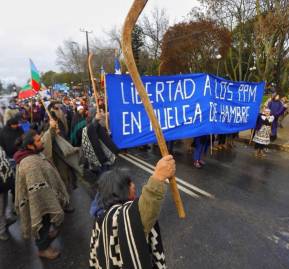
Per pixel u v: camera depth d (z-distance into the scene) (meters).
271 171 6.54
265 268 3.14
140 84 1.57
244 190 5.38
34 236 3.19
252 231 3.89
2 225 3.90
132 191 1.64
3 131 4.94
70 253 3.57
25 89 8.45
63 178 4.52
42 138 4.21
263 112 7.73
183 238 3.77
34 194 3.10
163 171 1.32
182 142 9.90
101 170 4.62
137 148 9.15
